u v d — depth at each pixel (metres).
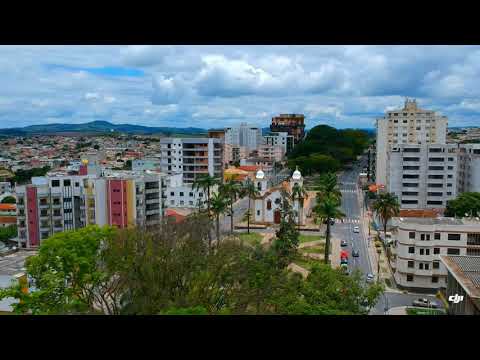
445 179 89.81
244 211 100.38
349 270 58.88
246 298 30.42
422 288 51.50
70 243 32.97
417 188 91.19
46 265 32.59
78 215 67.00
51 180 66.31
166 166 117.19
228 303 30.39
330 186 74.88
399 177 92.06
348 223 88.94
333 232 81.31
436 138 117.56
